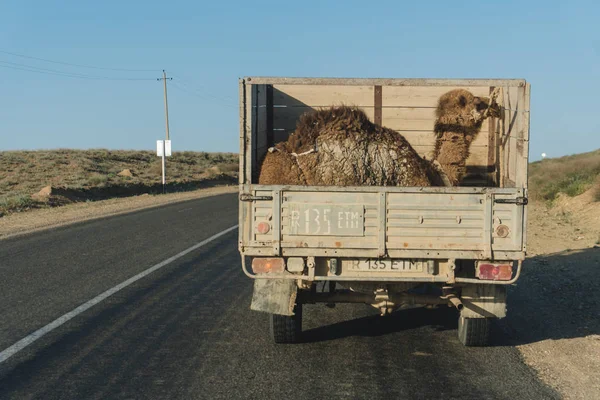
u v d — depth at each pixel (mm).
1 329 7848
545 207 26547
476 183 8789
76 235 17734
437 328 8281
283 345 7348
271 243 6395
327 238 6387
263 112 8258
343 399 5527
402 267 6484
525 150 6535
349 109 7594
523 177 6547
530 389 5840
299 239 6387
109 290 10266
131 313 8766
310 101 8789
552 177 34375
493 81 6613
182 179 54531
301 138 7277
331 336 7828
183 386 5863
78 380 6004
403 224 6367
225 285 10812
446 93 8781
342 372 6328
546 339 7719
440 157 8625
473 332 7141
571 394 5730
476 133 8742
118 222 21547
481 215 6359
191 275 11711
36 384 5883
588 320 8672
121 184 42281
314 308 9555
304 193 6387
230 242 16328
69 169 50562
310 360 6746
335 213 6371
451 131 8602
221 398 5555
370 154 7176
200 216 23969
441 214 6363
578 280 11398
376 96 8859
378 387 5863
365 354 7008
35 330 7805
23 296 9758
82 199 35062
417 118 8844
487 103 8570
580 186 26156
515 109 7414
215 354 6926
